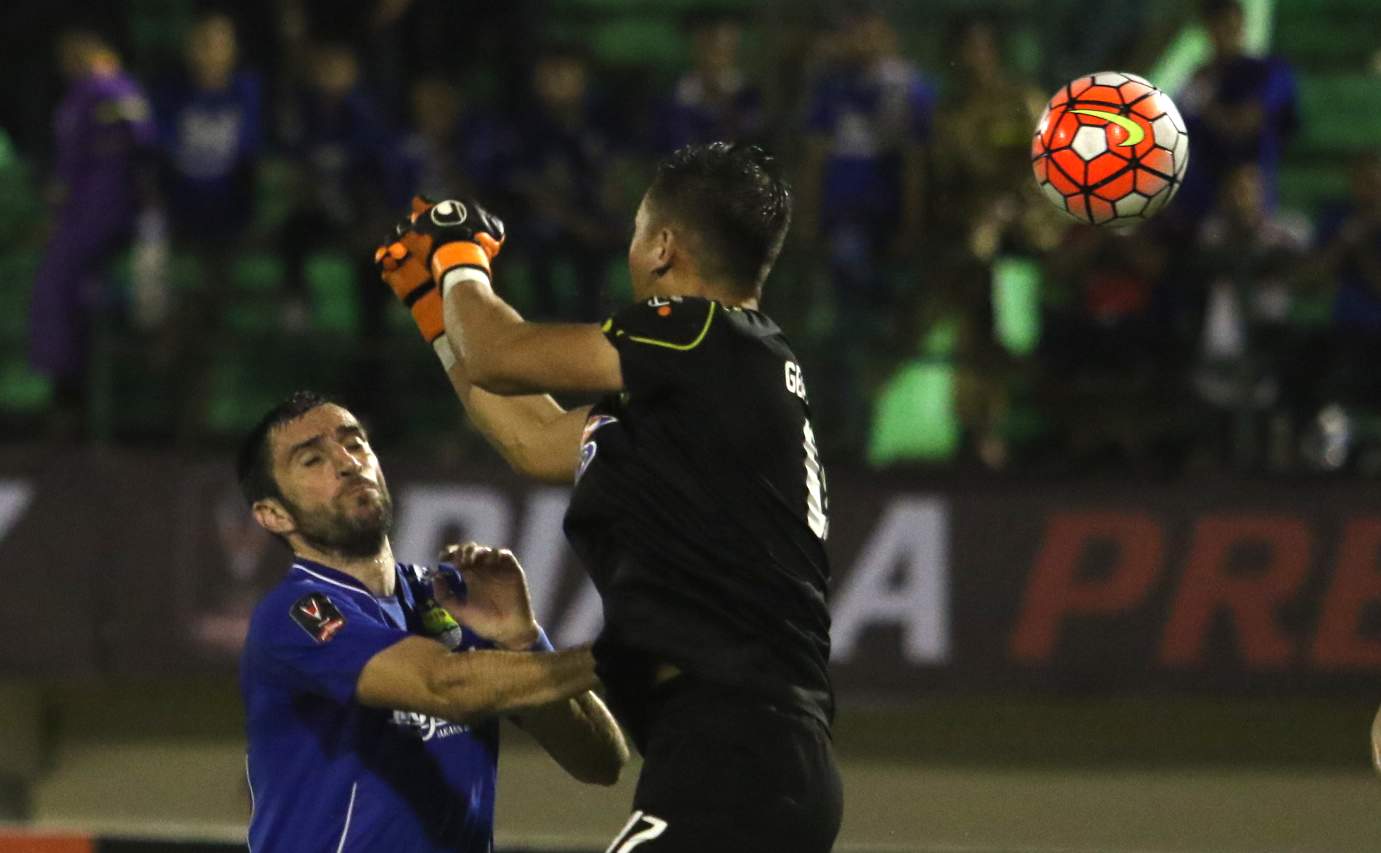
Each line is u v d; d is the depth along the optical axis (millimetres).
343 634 13508
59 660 28922
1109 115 14188
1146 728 31172
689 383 12141
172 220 31703
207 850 25734
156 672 28953
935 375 32875
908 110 31094
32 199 35844
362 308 31547
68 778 31750
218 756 31781
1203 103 31250
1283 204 37500
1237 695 28594
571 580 28969
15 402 34719
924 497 29094
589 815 31016
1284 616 28625
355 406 31391
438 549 29062
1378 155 31406
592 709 14961
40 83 36031
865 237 30781
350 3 34312
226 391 32531
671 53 39344
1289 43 40156
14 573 29109
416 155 31875
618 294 33094
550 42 32375
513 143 31875
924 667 28781
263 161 33938
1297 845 30906
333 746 13844
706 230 12633
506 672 13031
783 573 12164
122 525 29203
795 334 30703
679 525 12078
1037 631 28781
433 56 34312
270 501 14281
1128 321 30047
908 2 36625
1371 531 28672
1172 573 28781
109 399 30969
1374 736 13734
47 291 31016
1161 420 30297
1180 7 37281
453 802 14078
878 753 31156
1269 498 28828
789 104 32969
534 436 13523
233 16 34969
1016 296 33188
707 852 11742
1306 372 30531
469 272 13070
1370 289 30734
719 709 11914
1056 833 30938
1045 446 31781
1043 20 37125
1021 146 30250
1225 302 30422
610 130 33281
